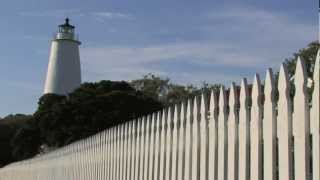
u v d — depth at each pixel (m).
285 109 4.67
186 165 6.58
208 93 6.64
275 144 4.83
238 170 5.41
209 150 6.02
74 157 13.79
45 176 17.97
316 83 4.33
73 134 38.06
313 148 4.33
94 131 37.31
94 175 11.66
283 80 4.71
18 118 73.12
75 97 39.28
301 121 4.46
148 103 38.53
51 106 41.47
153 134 7.90
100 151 11.23
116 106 37.75
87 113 38.19
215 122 5.91
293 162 4.59
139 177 8.52
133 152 8.92
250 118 5.25
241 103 5.38
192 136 6.48
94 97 38.47
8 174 29.31
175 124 7.01
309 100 4.43
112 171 10.24
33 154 45.34
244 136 5.29
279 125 4.76
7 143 69.06
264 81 5.04
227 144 5.65
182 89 44.72
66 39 60.78
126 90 40.03
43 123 41.12
